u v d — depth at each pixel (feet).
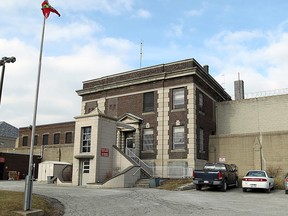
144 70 109.09
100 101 117.39
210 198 54.75
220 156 102.12
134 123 105.81
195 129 96.22
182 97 100.01
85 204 44.80
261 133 96.22
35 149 147.64
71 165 102.47
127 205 44.52
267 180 67.46
